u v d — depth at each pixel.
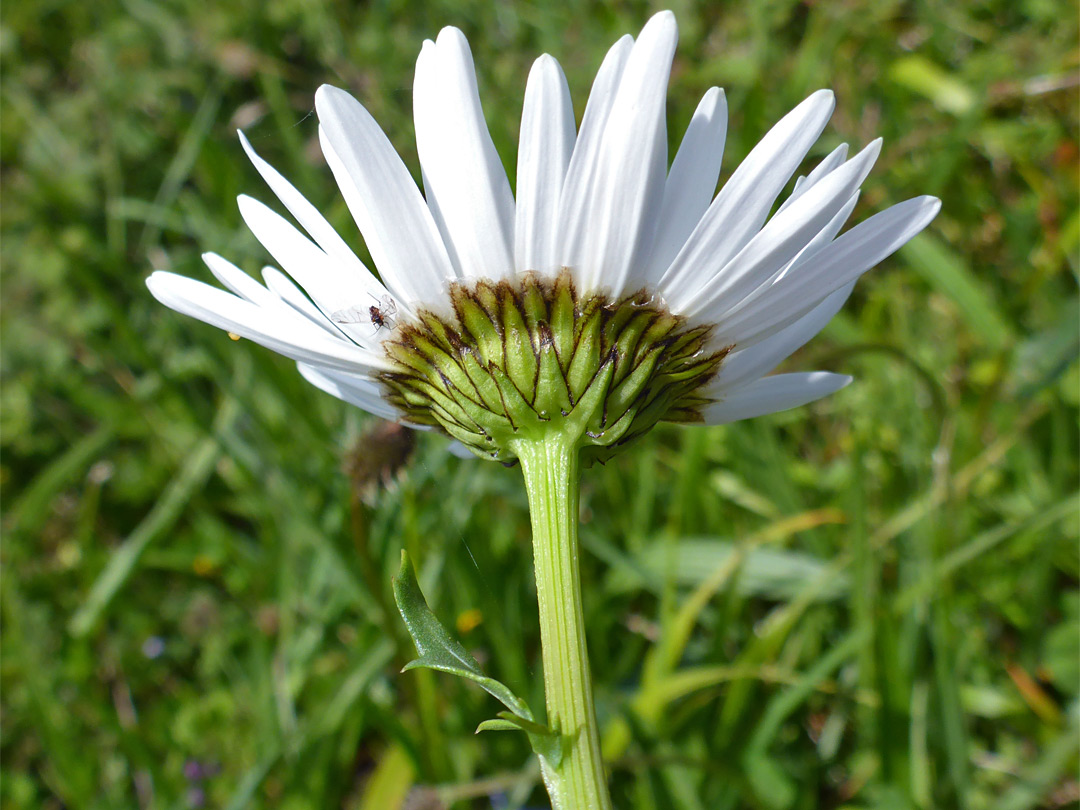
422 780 0.12
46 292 0.21
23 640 0.16
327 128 0.06
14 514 0.19
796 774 0.13
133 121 0.24
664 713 0.12
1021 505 0.15
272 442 0.16
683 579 0.14
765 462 0.15
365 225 0.06
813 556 0.15
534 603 0.15
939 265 0.15
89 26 0.27
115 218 0.21
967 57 0.22
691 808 0.11
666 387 0.07
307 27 0.24
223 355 0.18
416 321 0.06
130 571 0.16
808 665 0.14
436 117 0.06
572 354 0.06
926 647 0.12
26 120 0.24
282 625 0.15
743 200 0.06
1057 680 0.13
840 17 0.21
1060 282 0.18
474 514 0.15
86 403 0.19
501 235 0.06
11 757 0.16
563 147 0.06
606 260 0.06
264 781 0.13
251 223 0.07
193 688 0.16
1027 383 0.13
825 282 0.06
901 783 0.11
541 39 0.22
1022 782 0.11
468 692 0.14
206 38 0.24
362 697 0.13
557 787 0.06
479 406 0.06
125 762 0.15
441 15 0.23
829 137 0.20
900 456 0.16
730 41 0.22
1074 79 0.19
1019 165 0.19
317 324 0.07
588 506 0.16
